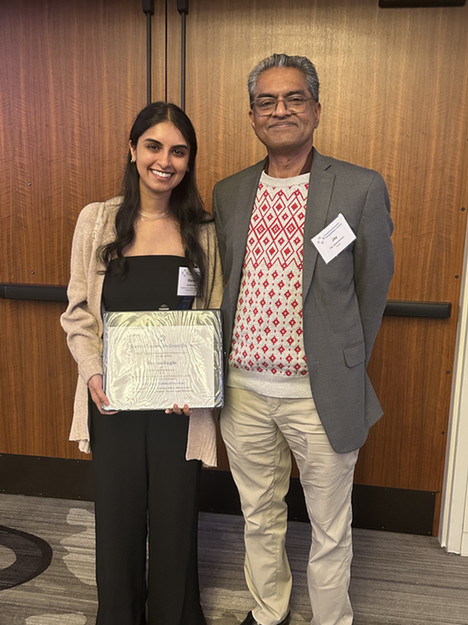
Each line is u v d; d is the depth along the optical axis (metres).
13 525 2.65
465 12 2.26
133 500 1.83
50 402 2.86
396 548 2.58
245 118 2.48
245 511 1.96
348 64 2.37
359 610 2.15
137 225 1.78
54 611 2.09
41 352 2.82
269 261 1.68
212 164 2.54
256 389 1.77
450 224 2.43
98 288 1.76
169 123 1.68
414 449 2.64
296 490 2.74
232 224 1.76
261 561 1.99
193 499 1.87
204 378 1.66
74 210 2.66
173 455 1.81
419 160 2.40
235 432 1.87
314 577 1.86
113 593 1.86
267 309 1.68
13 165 2.66
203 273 1.79
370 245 1.64
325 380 1.66
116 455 1.79
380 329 2.56
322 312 1.64
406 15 2.30
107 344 1.65
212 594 2.22
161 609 1.90
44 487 2.90
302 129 1.62
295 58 1.63
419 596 2.24
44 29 2.52
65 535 2.58
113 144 2.57
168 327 1.66
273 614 2.01
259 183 1.75
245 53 2.43
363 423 1.74
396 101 2.37
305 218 1.63
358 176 1.64
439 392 2.58
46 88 2.57
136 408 1.66
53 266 2.72
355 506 2.72
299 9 2.36
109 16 2.47
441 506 2.64
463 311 2.42
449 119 2.35
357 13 2.33
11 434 2.89
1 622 2.03
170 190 1.76
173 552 1.87
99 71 2.52
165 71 2.49
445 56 2.30
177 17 2.43
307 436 1.75
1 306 2.80
